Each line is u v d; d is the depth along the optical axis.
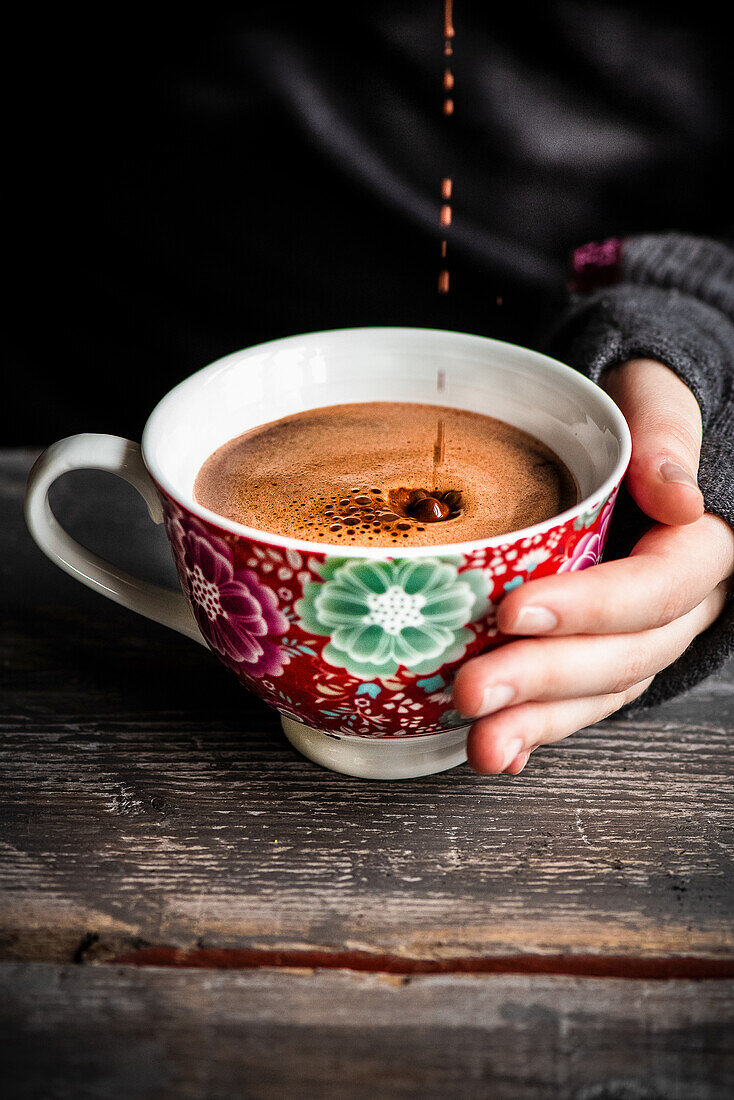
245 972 0.32
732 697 0.40
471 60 0.73
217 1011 0.31
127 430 0.86
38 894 0.34
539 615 0.32
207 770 0.37
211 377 0.39
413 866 0.34
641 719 0.39
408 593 0.32
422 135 0.75
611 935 0.33
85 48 0.74
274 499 0.37
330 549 0.31
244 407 0.40
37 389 0.85
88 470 0.52
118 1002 0.31
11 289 0.82
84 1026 0.31
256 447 0.40
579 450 0.38
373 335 0.41
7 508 0.50
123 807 0.36
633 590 0.34
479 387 0.41
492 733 0.33
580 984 0.32
